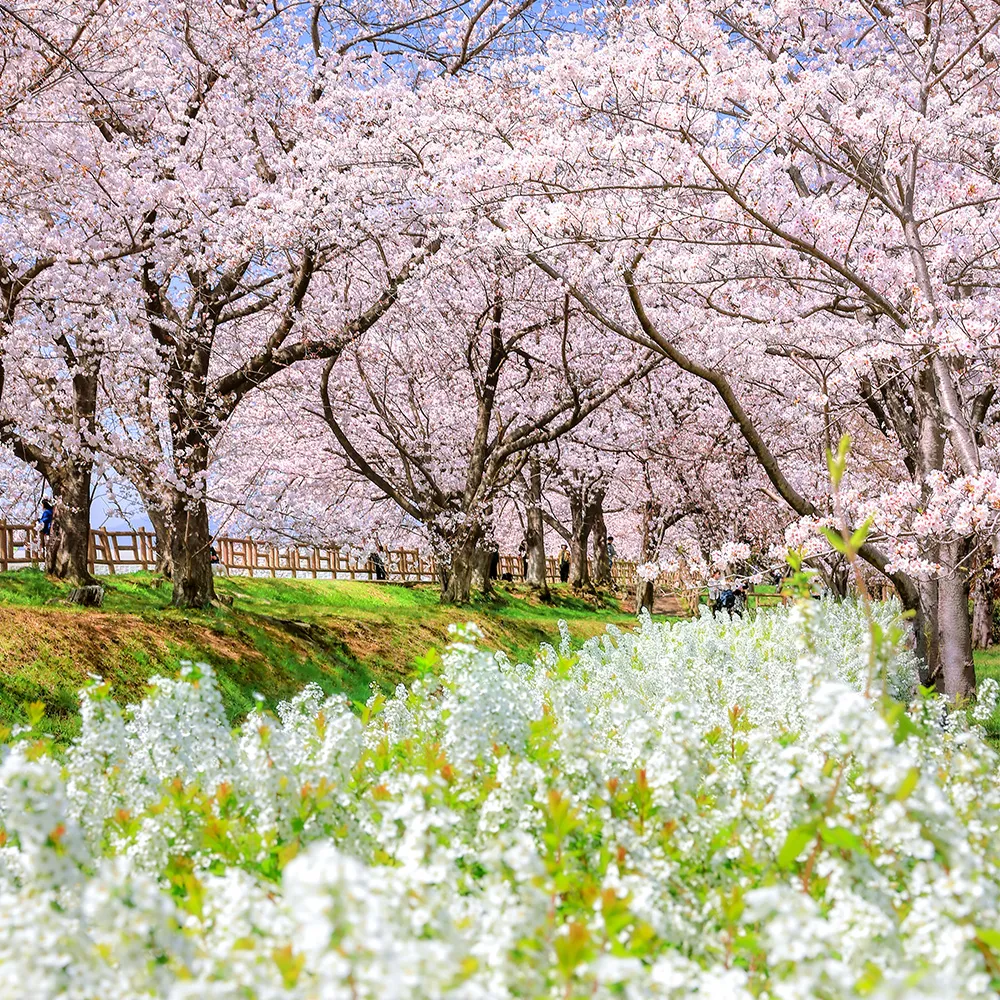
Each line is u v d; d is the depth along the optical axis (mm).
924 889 2549
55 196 16312
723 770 4043
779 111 10141
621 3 17250
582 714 4527
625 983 2047
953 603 11039
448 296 24609
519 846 2570
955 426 10133
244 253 18281
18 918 2232
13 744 4184
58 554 19531
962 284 11273
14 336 17125
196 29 19328
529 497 38156
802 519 10617
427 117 16406
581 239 10711
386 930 1832
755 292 13562
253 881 2736
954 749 4508
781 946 2051
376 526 35656
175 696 4098
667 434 28312
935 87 12938
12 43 15398
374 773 4125
